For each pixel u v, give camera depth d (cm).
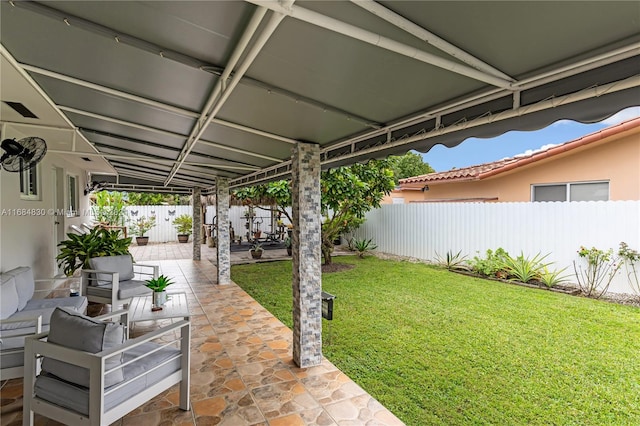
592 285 637
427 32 150
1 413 287
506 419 280
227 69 213
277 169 575
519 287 700
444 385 333
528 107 181
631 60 144
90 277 525
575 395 313
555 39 145
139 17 179
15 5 179
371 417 285
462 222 902
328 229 998
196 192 1137
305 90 237
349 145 354
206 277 859
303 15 140
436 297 632
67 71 266
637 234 601
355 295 649
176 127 392
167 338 462
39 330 298
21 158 366
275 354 406
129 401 241
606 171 704
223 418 283
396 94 223
